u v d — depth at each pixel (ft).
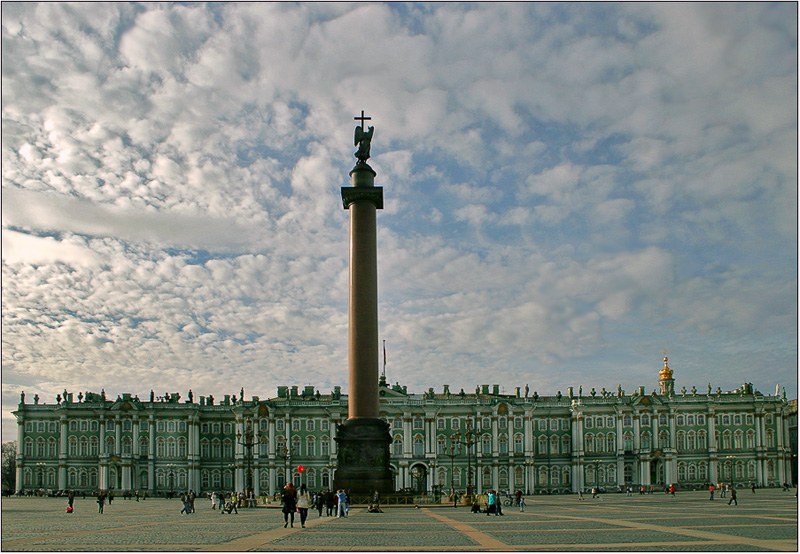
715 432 455.22
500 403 452.35
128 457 440.86
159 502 344.49
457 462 448.24
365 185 251.80
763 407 456.45
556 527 129.49
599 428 456.04
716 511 187.83
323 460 446.19
